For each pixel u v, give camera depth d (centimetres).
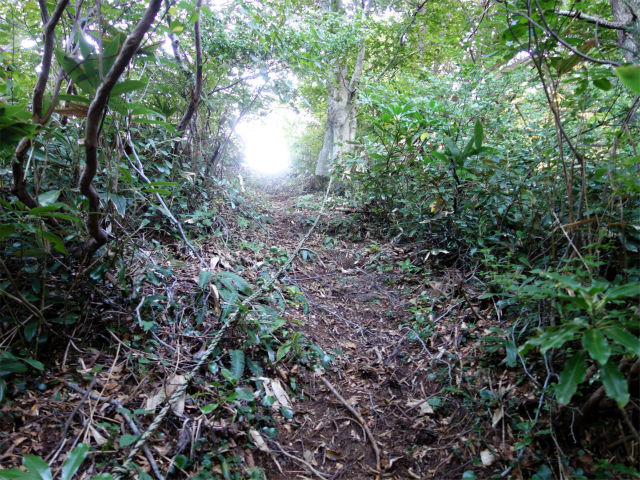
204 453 180
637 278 207
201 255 348
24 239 204
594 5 288
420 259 395
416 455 202
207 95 431
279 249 417
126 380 208
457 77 461
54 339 207
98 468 161
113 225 223
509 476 176
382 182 468
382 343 290
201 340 248
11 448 159
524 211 313
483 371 235
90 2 243
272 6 428
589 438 178
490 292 288
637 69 113
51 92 222
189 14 323
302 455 202
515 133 391
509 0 213
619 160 234
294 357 258
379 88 516
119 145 231
